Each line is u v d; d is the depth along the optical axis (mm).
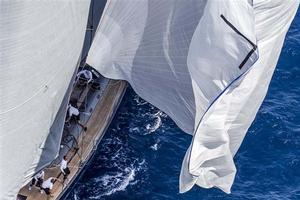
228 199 56312
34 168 46031
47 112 44156
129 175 57562
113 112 59594
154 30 51281
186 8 49531
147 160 59031
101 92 60688
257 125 62969
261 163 59844
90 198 55250
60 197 52906
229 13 46156
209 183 49062
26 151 43781
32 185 52188
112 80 61688
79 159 55000
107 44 52094
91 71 60906
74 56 45375
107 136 60438
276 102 65438
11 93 39656
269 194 57219
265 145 61469
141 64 53062
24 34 38250
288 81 67875
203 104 47406
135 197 55812
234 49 45812
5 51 37875
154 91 53781
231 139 49594
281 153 60875
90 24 56688
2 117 40219
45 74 41812
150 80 53531
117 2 50656
